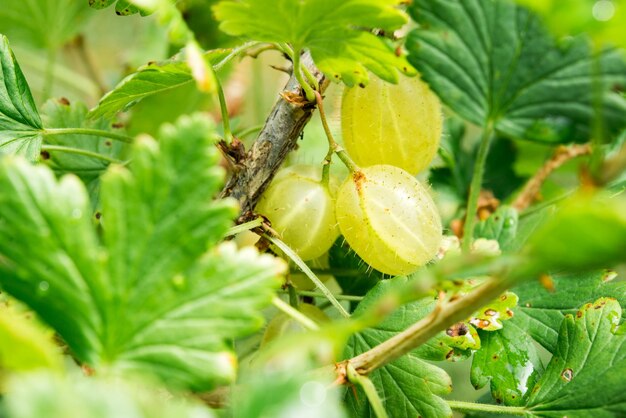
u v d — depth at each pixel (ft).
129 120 1.15
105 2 0.96
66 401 0.74
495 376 0.94
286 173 0.95
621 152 0.78
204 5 1.13
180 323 0.81
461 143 1.15
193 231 0.81
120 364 0.81
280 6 0.85
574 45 0.94
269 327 0.95
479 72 0.96
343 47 0.88
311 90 0.91
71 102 1.08
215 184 0.82
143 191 0.81
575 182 1.18
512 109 0.96
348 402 0.92
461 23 0.95
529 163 1.16
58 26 1.18
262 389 0.76
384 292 0.92
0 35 0.96
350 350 0.91
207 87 0.83
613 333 0.91
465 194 1.13
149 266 0.81
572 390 0.91
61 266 0.81
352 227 0.93
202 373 0.81
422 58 0.95
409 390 0.91
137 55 1.24
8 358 0.77
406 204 0.92
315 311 0.96
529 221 1.03
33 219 0.81
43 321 0.81
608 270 0.96
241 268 0.82
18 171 0.81
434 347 0.92
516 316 0.96
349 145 0.97
